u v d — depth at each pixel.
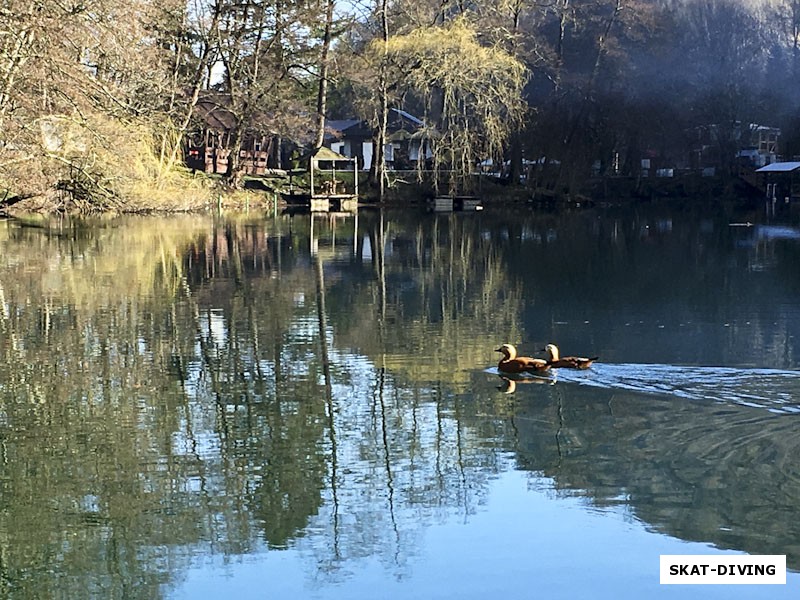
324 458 9.42
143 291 20.23
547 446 9.49
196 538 7.64
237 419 10.70
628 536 7.44
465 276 23.36
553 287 21.30
